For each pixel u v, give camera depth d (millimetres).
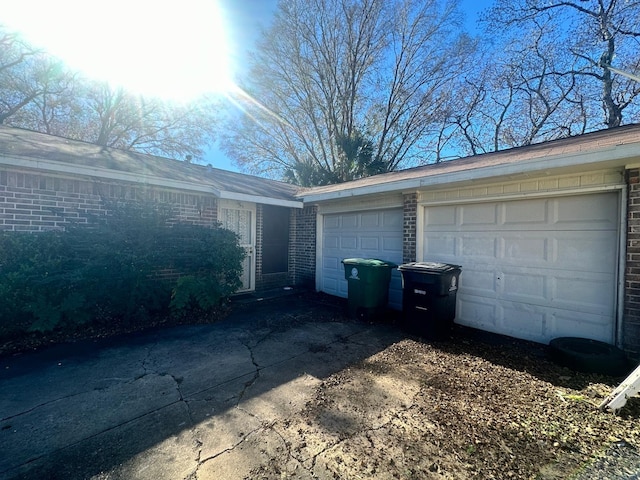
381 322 5703
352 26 18328
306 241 8938
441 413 2768
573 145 4688
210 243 6262
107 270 4992
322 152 20688
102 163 5762
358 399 3018
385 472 2094
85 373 3564
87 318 4852
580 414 2723
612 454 2234
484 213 5230
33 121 15656
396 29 18062
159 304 5660
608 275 4055
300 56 18766
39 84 14828
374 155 19688
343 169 17953
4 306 4230
